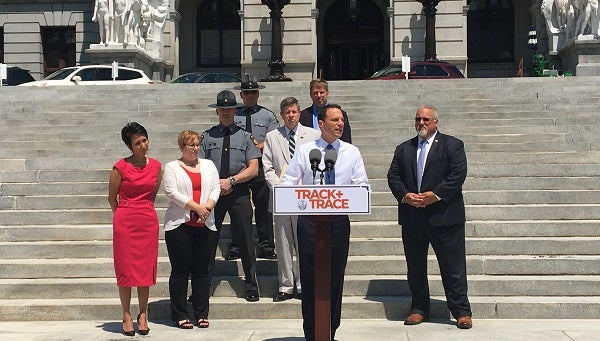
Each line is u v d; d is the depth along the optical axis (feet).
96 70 82.74
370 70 126.72
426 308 29.45
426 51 103.24
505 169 40.52
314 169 23.89
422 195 28.19
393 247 33.83
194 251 29.12
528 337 26.89
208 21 125.90
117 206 28.43
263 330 28.58
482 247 33.55
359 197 21.86
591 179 38.86
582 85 65.36
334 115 25.40
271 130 34.17
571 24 95.81
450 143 28.66
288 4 107.86
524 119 52.95
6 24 120.88
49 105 60.75
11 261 33.83
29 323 30.01
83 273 33.01
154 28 109.50
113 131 53.57
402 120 54.39
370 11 126.62
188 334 28.04
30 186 39.88
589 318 29.73
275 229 30.73
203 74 89.10
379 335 27.43
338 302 25.58
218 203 30.83
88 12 119.34
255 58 110.83
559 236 34.71
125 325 28.04
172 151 46.50
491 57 124.26
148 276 28.02
